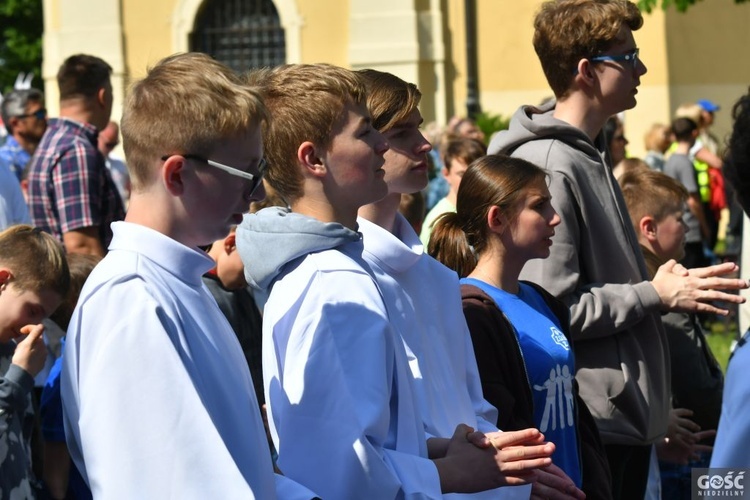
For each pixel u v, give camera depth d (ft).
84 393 8.30
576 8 15.62
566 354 13.83
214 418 8.70
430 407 10.98
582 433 14.23
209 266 9.02
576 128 15.40
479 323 13.01
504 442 10.51
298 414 9.77
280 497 9.61
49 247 13.15
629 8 15.67
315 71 10.67
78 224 21.98
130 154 8.90
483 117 69.51
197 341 8.72
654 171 19.31
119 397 8.20
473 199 14.14
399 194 11.93
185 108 8.70
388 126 11.57
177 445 8.19
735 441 9.09
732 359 9.37
